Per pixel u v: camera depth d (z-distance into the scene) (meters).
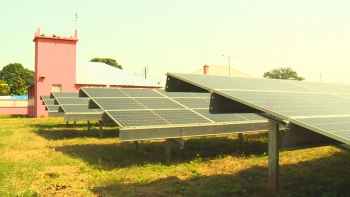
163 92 16.17
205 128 10.95
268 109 6.12
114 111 11.41
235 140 16.33
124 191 7.70
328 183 8.60
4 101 41.00
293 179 9.12
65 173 9.37
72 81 33.72
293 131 6.02
